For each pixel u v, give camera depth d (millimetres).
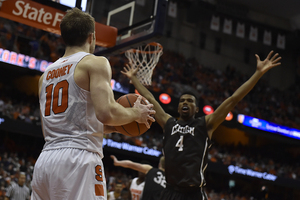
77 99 2080
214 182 20766
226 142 23328
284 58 25516
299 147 22922
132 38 5492
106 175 16703
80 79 2082
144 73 6438
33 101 18922
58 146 2053
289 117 22641
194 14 22609
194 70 22188
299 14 23531
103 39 5637
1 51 14180
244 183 21188
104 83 2053
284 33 24438
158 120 3943
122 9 5832
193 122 3727
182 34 23078
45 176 2023
